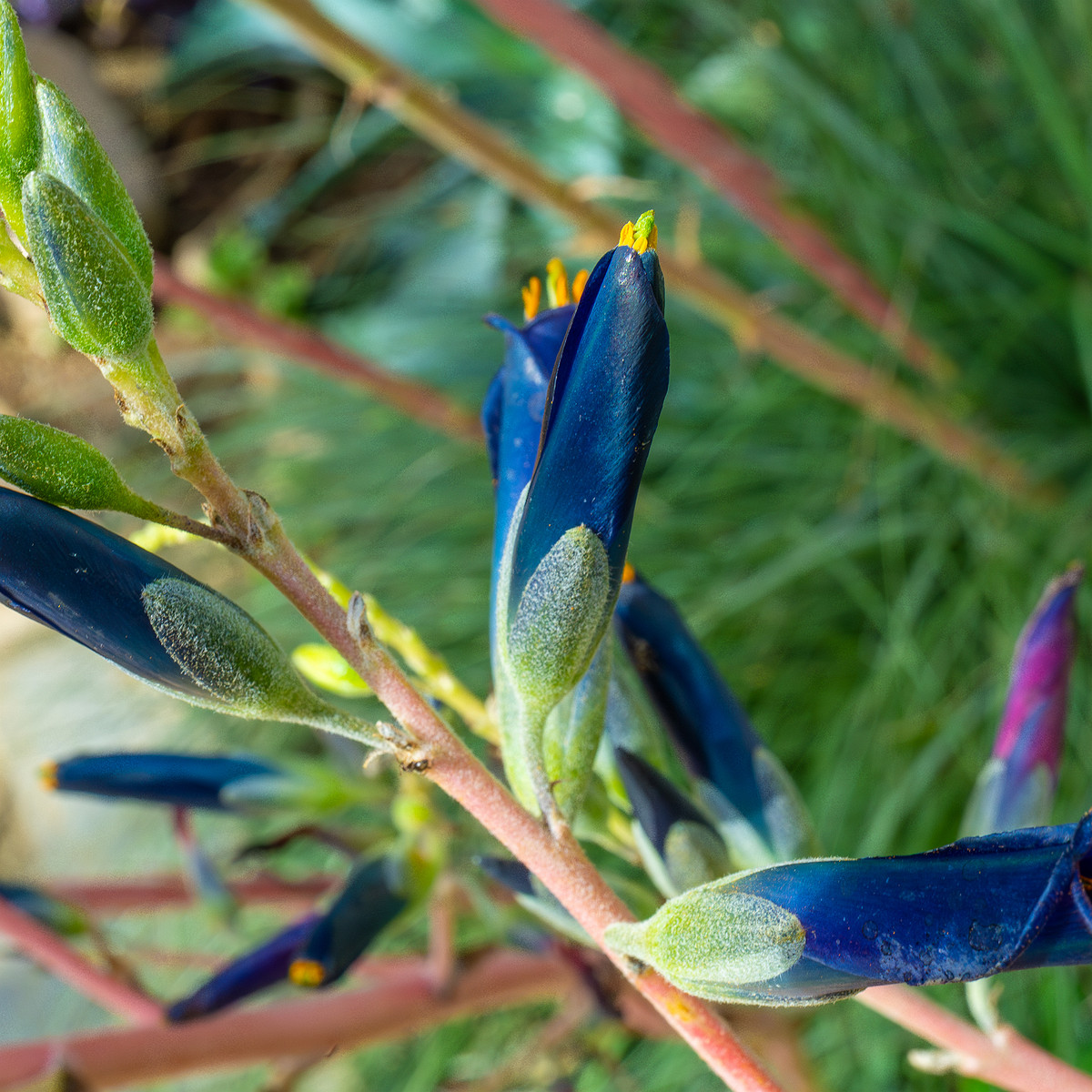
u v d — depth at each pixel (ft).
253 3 2.19
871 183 3.49
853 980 0.88
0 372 5.30
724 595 3.01
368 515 3.69
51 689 4.17
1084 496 2.97
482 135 2.40
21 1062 1.24
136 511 0.88
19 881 1.68
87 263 0.85
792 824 1.05
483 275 4.52
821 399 3.48
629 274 0.87
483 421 1.01
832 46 3.69
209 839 3.50
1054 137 3.20
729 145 2.60
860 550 3.24
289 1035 1.35
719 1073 0.91
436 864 1.22
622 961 0.92
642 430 0.89
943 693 2.93
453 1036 2.98
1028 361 3.45
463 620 3.40
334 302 5.14
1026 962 0.88
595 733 0.95
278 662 0.89
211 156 5.98
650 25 4.39
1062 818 2.56
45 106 0.86
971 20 3.55
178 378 4.36
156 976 3.34
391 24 4.42
